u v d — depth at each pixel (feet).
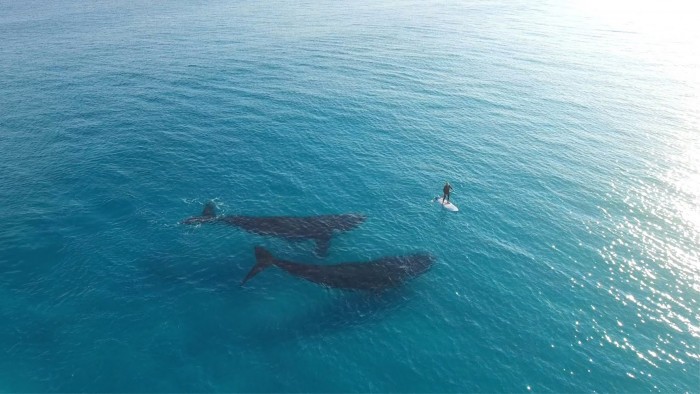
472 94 187.11
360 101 176.14
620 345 73.46
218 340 73.92
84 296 81.66
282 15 349.61
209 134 146.20
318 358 71.15
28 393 64.54
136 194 112.57
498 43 280.10
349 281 85.61
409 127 154.61
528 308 81.15
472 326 77.56
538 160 133.28
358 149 138.41
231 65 217.15
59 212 104.99
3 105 166.71
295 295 82.89
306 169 126.31
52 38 270.05
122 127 150.61
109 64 217.56
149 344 72.74
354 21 334.03
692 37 311.68
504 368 69.92
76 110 163.94
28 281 84.79
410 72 213.87
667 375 68.13
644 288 85.20
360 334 75.51
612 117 165.27
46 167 124.26
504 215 107.55
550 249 96.07
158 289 83.87
